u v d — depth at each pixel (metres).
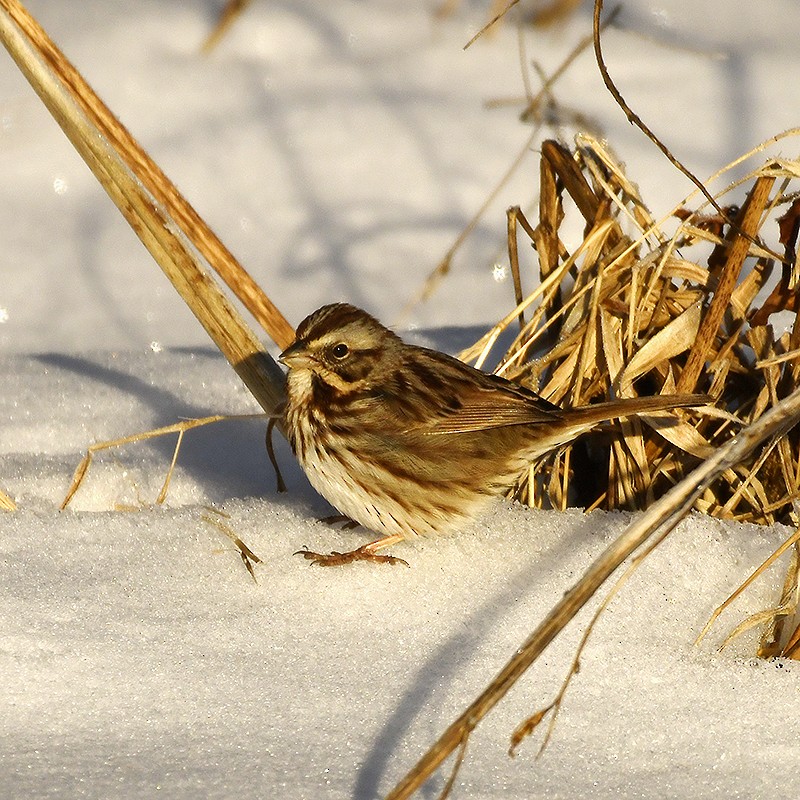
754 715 6.85
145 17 17.12
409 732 6.49
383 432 8.66
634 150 14.80
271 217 14.55
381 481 8.72
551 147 9.51
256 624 7.52
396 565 8.25
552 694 6.92
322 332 8.84
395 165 15.21
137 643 7.18
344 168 15.21
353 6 17.58
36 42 8.83
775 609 7.63
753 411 8.79
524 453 8.80
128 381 11.69
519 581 8.11
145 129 15.62
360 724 6.55
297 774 6.08
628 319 8.98
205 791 5.89
